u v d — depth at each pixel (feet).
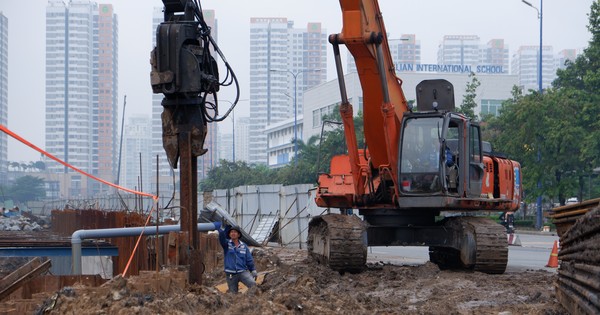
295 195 145.89
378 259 112.37
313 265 80.02
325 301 50.57
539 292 60.23
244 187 173.37
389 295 62.90
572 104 233.55
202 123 55.93
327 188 85.81
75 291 46.73
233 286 59.67
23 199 642.63
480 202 84.28
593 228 42.78
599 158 219.41
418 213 83.15
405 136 79.66
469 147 82.17
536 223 253.85
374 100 78.23
